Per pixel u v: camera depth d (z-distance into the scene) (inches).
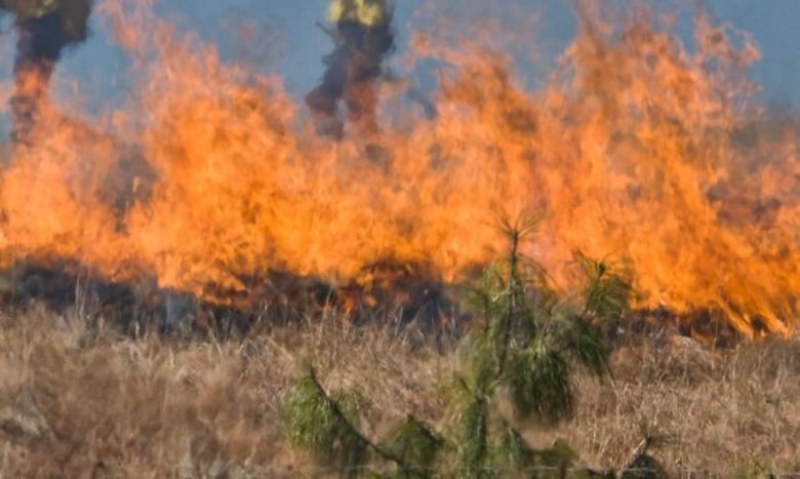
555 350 911.7
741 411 1412.4
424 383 1417.3
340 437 920.9
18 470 1199.6
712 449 1315.2
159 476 1213.7
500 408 903.7
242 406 1350.9
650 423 1339.8
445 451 914.1
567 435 1250.6
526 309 912.3
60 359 1392.7
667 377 1510.8
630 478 976.3
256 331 1579.7
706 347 1641.2
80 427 1268.5
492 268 922.7
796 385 1498.5
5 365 1348.4
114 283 1694.1
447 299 1696.6
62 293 1672.0
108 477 1210.6
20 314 1547.7
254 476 1211.9
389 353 1509.6
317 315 1654.8
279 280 1706.4
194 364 1467.8
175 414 1312.7
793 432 1365.7
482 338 909.8
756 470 1235.2
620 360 1501.0
